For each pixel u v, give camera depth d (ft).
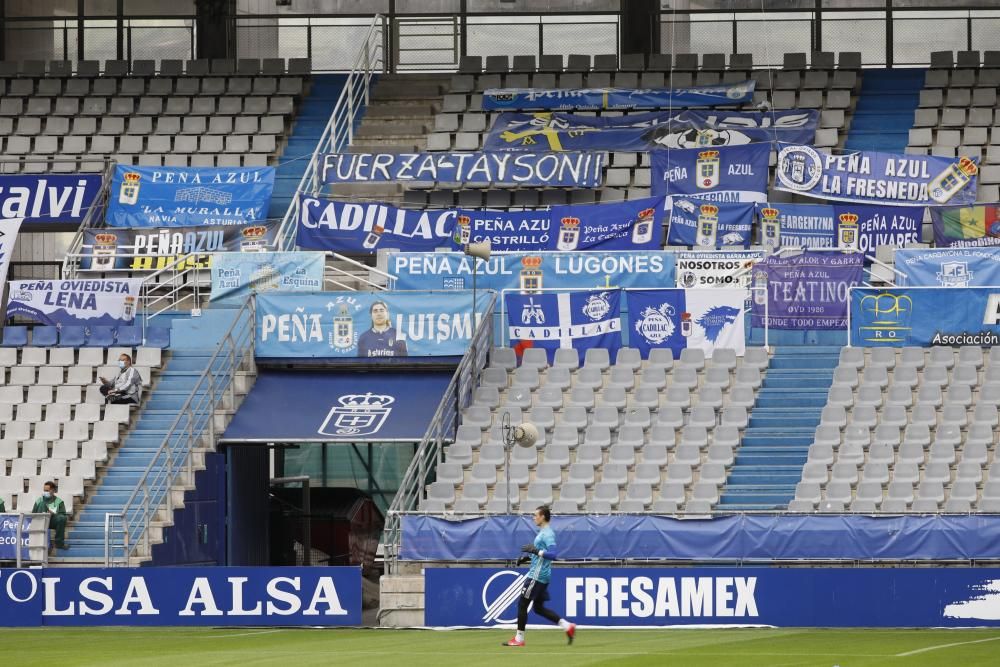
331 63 356.59
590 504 215.92
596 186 298.76
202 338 257.96
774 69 332.80
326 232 281.13
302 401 246.88
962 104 319.68
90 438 239.91
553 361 248.93
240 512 249.14
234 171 298.76
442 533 196.34
